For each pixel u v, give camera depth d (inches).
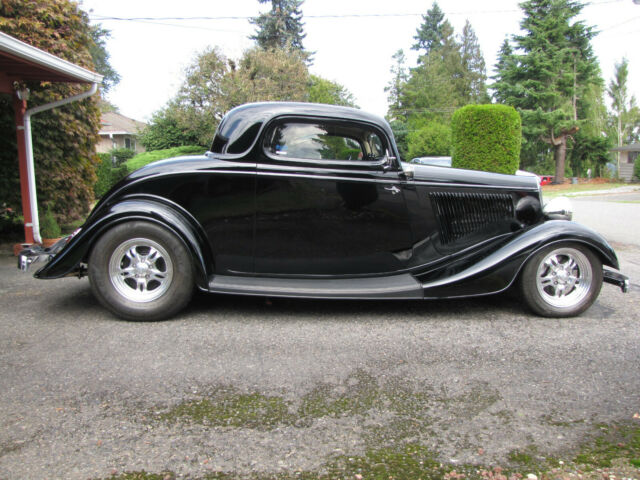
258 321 139.6
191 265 135.9
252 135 139.9
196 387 97.9
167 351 115.9
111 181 734.5
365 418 87.4
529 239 142.3
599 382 102.7
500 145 321.7
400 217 148.6
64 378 100.5
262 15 1505.9
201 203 139.0
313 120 141.3
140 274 136.4
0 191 265.6
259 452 76.7
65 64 209.9
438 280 143.2
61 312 144.5
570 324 140.9
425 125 1439.5
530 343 125.0
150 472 71.2
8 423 83.3
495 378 104.2
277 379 102.3
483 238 157.8
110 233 132.6
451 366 110.1
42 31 246.1
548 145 1288.1
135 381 99.9
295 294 138.6
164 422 84.7
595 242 140.6
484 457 76.0
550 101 1159.0
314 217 143.6
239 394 95.4
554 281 145.6
